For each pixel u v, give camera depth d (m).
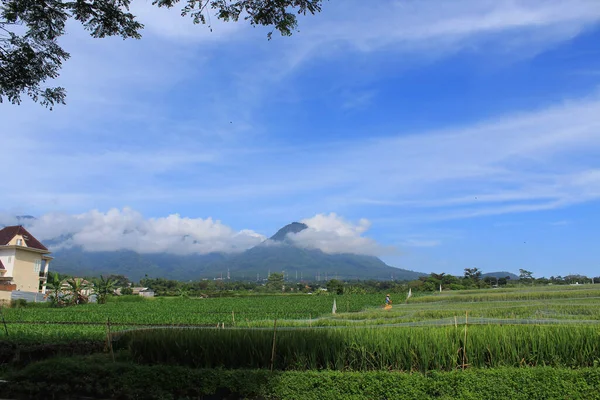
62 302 60.66
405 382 10.81
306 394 11.22
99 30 12.05
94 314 45.28
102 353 15.20
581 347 11.76
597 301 38.12
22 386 12.52
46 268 77.31
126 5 11.75
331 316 37.47
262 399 11.52
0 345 17.92
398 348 12.27
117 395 12.14
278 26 11.33
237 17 11.30
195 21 11.30
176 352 13.65
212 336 13.70
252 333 13.88
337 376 11.18
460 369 11.77
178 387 11.94
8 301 54.81
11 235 68.88
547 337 12.09
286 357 12.81
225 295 97.19
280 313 46.16
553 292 45.03
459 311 32.16
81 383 12.40
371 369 12.50
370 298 63.81
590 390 10.12
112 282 72.19
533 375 10.45
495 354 12.04
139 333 15.11
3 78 12.27
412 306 45.31
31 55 12.06
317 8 11.08
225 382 11.73
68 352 17.58
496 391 10.39
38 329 29.12
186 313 48.03
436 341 12.12
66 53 12.63
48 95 13.02
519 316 27.16
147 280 134.12
